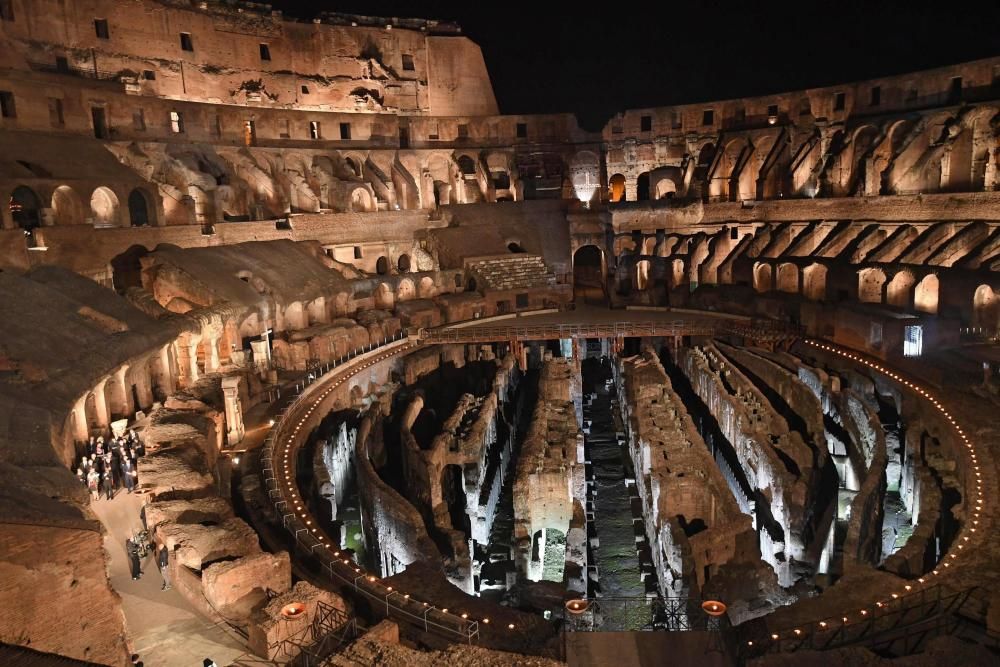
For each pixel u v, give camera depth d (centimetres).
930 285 4547
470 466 3164
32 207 4100
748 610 2153
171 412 2948
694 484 2625
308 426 3397
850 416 3481
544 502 2806
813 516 2798
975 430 2862
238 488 2647
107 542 2055
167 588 1836
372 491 2731
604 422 4575
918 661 1407
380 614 1783
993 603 1620
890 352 4056
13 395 2216
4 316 2658
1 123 4416
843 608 1767
